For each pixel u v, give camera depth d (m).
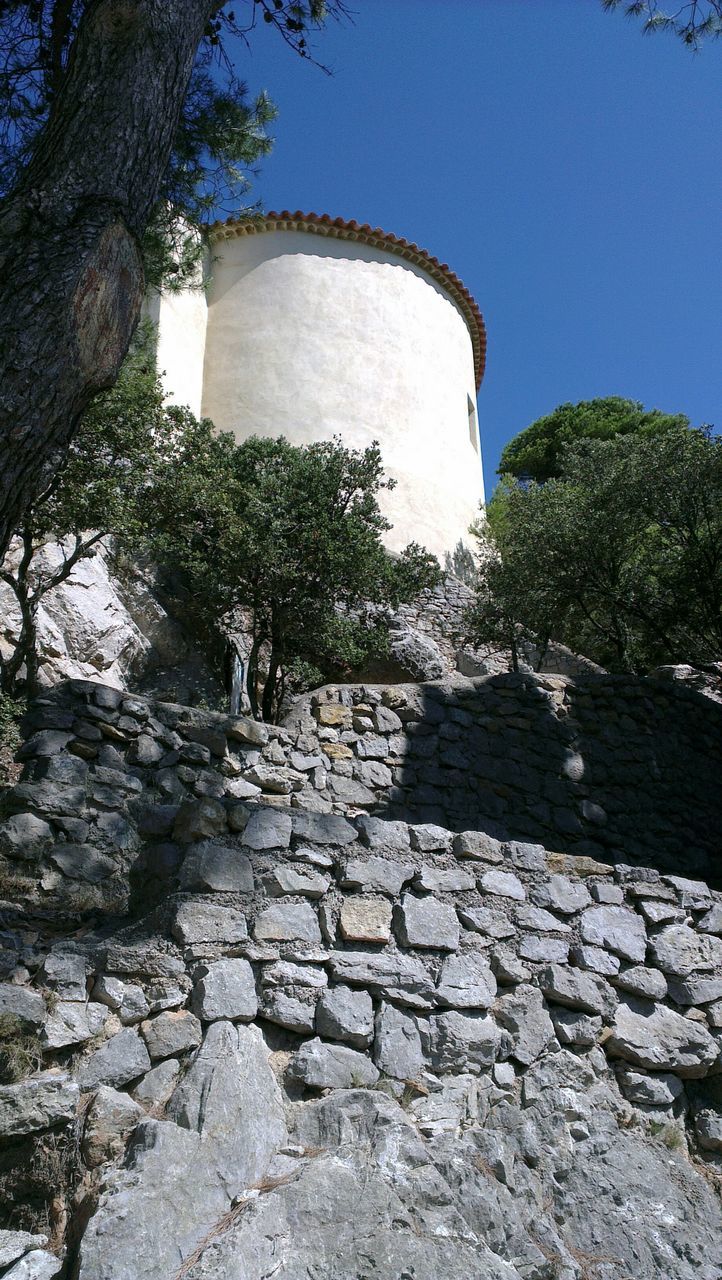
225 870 4.65
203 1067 3.92
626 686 11.59
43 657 10.41
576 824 10.42
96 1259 3.14
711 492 13.24
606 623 15.43
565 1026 5.04
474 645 16.12
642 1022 5.25
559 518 13.75
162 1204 3.37
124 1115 3.73
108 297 4.90
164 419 10.89
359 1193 3.62
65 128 5.25
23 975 4.15
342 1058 4.35
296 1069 4.20
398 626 14.68
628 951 5.44
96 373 4.82
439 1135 4.12
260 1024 4.34
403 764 9.68
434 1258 3.52
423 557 12.47
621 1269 4.06
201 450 11.20
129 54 5.47
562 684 11.18
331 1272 3.36
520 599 14.17
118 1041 4.00
